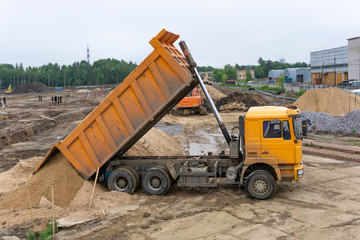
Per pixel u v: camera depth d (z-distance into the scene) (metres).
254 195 9.98
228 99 38.53
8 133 23.05
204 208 9.37
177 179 11.38
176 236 7.61
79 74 168.75
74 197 10.29
